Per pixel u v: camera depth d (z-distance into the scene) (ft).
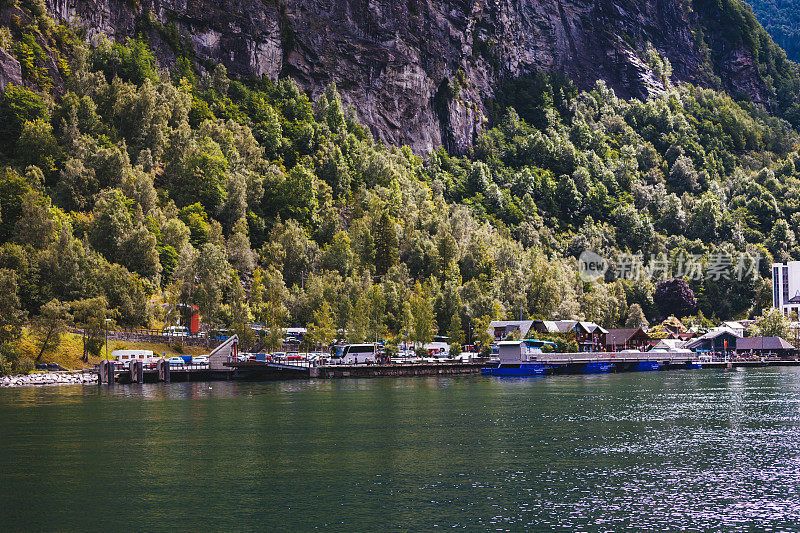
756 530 191.21
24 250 637.71
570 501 214.69
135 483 233.55
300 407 398.01
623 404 415.44
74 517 201.98
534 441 298.15
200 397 443.32
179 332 645.92
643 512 204.95
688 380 596.29
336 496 219.82
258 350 654.94
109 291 625.41
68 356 550.36
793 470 248.32
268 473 245.45
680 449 282.36
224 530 191.93
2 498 218.18
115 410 380.99
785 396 456.86
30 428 324.80
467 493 222.48
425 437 306.14
